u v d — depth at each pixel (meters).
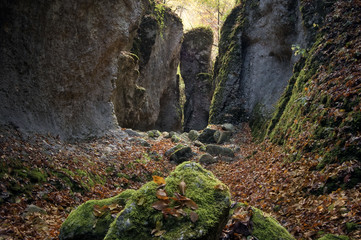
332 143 5.90
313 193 5.13
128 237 2.37
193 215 2.40
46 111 8.15
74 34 9.14
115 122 11.66
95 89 10.92
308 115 7.85
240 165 10.36
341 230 3.73
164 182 2.74
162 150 11.74
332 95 7.12
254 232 2.86
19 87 7.35
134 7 12.10
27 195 5.21
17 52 7.33
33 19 7.60
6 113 6.77
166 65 22.66
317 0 12.28
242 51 18.50
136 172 8.72
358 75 6.84
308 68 10.03
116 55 11.84
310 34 12.20
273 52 16.55
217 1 28.06
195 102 26.84
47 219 4.77
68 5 8.60
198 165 2.94
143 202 2.55
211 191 2.65
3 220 4.34
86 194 6.38
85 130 9.80
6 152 5.69
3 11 6.86
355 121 5.68
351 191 4.50
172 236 2.29
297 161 6.64
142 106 18.25
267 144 10.57
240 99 17.53
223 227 2.64
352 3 9.81
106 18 10.52
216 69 21.23
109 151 9.31
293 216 4.79
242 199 6.68
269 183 6.73
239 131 16.12
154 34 19.52
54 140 7.76
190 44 27.78
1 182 5.02
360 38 8.11
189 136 16.20
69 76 9.16
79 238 2.99
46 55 8.21
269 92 16.03
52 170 6.27
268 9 16.53
